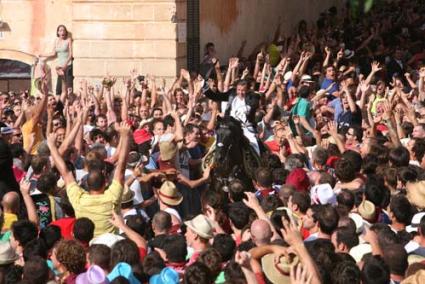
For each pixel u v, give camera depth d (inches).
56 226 664.4
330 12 2036.2
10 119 1176.2
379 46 1800.0
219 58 1697.8
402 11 2004.2
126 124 735.7
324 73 1472.7
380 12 1998.0
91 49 1596.9
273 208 735.7
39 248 629.0
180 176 919.0
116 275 564.4
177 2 1574.8
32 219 720.3
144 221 716.0
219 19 1701.5
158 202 871.7
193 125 1002.1
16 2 1630.2
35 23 1626.5
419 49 1801.2
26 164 914.1
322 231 650.2
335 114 1216.8
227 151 966.4
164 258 623.2
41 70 1608.0
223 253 629.0
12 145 936.3
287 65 1482.5
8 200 721.6
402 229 685.3
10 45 1636.3
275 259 560.7
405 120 1105.4
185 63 1608.0
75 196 729.0
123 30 1584.6
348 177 804.6
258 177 831.1
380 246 614.9
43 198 775.7
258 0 1879.9
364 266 564.7
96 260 591.5
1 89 1643.7
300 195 706.2
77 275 584.1
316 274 517.3
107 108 1162.6
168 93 1219.2
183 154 990.4
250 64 1664.6
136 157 893.8
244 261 540.4
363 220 707.4
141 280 580.7
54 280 573.9
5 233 693.9
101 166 839.7
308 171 885.8
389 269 577.3
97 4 1587.1
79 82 1603.1
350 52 1711.4
